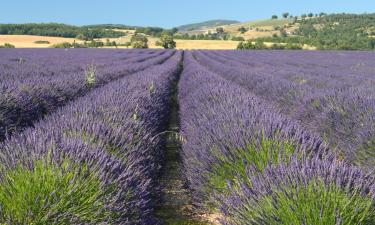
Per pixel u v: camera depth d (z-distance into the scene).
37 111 6.85
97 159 3.07
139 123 4.83
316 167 3.07
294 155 3.52
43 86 7.79
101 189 2.74
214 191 3.85
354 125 6.62
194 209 4.22
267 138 4.03
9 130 5.67
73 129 3.95
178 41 101.12
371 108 6.65
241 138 4.05
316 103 8.41
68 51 40.16
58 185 2.68
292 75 15.59
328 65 25.06
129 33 135.75
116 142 3.93
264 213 2.78
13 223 2.45
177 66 23.80
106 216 2.65
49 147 3.08
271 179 3.05
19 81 8.06
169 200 4.49
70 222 2.55
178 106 11.70
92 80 10.16
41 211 2.52
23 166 2.81
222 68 20.14
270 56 41.69
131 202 2.88
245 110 5.27
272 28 178.75
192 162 4.55
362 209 2.69
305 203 2.68
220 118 5.14
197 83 10.79
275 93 10.80
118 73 13.95
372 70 20.03
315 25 162.62
